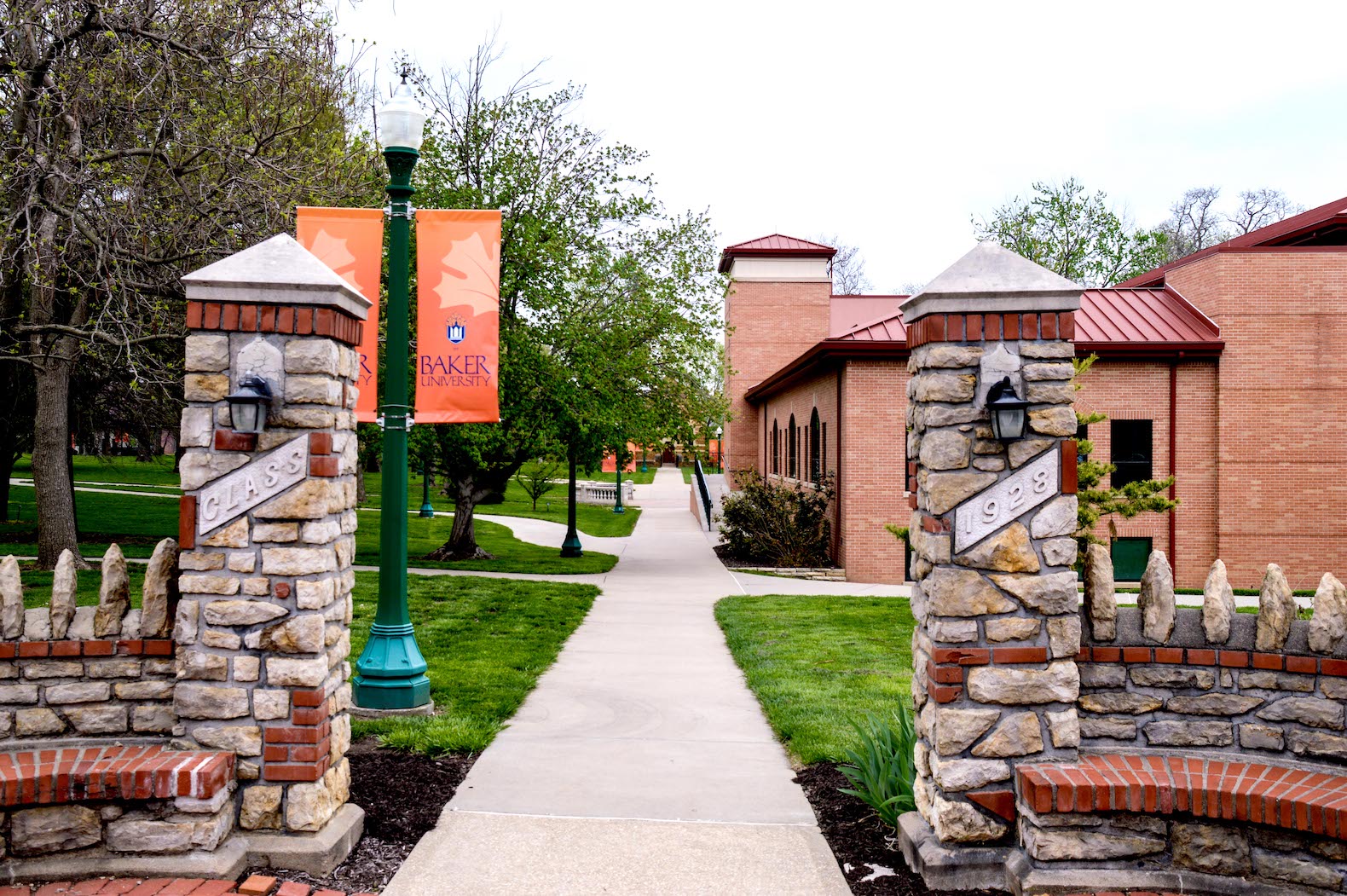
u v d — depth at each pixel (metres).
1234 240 27.20
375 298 8.16
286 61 14.28
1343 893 4.14
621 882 4.73
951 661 4.73
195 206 13.38
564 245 19.17
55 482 15.44
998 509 4.77
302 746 4.73
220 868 4.43
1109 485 20.62
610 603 15.10
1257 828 4.30
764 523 21.88
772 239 36.53
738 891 4.65
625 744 7.14
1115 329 21.06
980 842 4.69
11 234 12.09
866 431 19.77
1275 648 4.76
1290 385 20.56
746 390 35.72
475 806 5.75
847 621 13.03
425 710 7.75
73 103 12.60
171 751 4.73
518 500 44.97
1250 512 20.58
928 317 4.86
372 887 4.61
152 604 4.89
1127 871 4.39
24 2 12.79
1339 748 4.61
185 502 4.75
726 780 6.32
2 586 4.85
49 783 4.35
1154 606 4.90
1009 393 4.66
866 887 4.70
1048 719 4.73
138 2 13.55
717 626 12.95
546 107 20.08
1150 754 4.87
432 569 18.92
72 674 4.88
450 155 20.05
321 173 14.30
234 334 4.78
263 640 4.73
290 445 4.77
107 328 15.33
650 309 19.66
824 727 7.33
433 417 8.16
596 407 18.86
